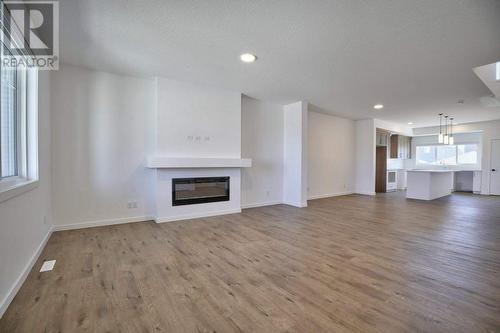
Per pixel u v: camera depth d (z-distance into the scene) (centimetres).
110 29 253
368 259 268
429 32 251
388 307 180
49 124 333
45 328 155
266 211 516
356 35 260
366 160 780
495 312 173
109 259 262
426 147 971
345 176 780
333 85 434
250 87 455
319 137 705
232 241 325
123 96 400
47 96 321
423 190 679
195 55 316
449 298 192
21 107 257
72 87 361
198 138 443
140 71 379
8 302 177
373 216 474
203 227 389
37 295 192
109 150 391
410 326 159
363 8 213
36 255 257
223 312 174
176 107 421
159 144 409
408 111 644
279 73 377
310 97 521
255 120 560
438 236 350
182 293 198
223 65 349
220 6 214
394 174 917
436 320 165
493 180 779
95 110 379
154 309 176
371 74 376
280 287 209
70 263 251
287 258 271
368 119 773
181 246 304
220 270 240
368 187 775
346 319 166
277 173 601
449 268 246
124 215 405
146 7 215
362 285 212
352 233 363
